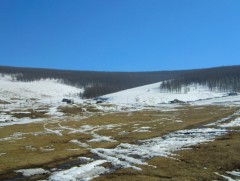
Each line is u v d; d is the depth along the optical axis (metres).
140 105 177.50
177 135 62.41
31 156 44.81
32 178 33.56
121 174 33.34
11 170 36.88
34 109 133.25
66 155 44.94
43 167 38.34
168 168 35.41
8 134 70.81
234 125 71.00
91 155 44.91
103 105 164.25
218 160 37.75
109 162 39.47
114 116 115.25
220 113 111.69
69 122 95.31
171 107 162.62
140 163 38.16
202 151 43.06
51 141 60.12
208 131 63.03
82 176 33.19
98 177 32.41
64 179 32.06
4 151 49.69
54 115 121.88
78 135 68.19
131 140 59.44
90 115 121.50
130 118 106.62
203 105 166.12
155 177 31.92
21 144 56.91
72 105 157.88
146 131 72.00
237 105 150.38
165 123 88.06
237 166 35.44
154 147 48.06
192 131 65.19
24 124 91.44
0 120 101.44
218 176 32.06
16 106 151.88
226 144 46.44
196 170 34.31
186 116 109.00
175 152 43.75
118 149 48.72
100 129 78.50
